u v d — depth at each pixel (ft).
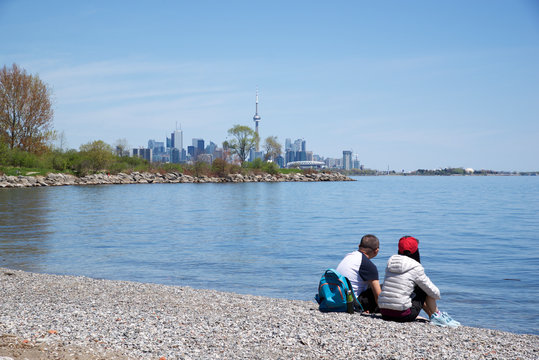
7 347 19.15
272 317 26.45
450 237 79.51
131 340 21.08
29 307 28.60
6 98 246.88
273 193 230.89
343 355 19.75
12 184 221.87
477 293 39.81
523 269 51.06
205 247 64.59
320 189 291.38
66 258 54.75
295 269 49.78
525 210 141.90
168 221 99.35
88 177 278.67
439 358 19.53
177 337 21.79
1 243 65.41
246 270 49.06
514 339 23.61
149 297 33.17
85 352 19.11
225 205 148.25
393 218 114.21
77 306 29.30
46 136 260.62
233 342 21.31
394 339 22.04
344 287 27.27
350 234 81.41
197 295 34.42
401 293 25.11
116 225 89.97
